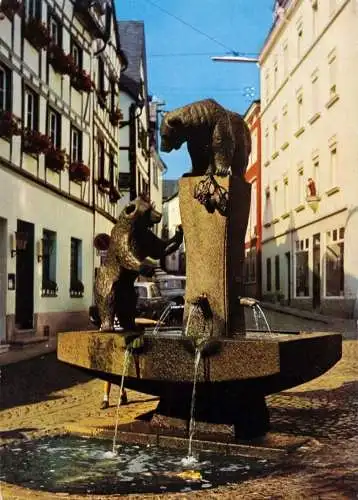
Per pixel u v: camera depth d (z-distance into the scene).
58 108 21.80
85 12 24.19
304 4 30.80
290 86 33.97
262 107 41.81
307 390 9.16
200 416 5.74
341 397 8.53
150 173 50.94
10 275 16.97
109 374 5.79
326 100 27.34
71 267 23.80
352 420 6.87
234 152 6.55
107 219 30.14
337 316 24.81
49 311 20.42
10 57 17.30
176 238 6.42
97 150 27.64
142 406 7.96
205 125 6.14
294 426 6.53
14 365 12.98
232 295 6.22
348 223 24.34
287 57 34.78
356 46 23.89
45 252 20.70
